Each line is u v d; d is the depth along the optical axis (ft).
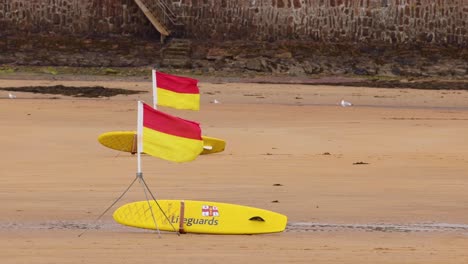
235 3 542.16
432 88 460.55
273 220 141.79
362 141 259.80
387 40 542.98
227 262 121.60
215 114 336.49
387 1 540.52
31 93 397.39
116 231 140.56
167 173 196.24
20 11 535.60
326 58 529.45
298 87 447.01
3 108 336.49
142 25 538.47
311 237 138.62
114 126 288.92
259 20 541.75
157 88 188.65
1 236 136.77
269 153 231.09
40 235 137.39
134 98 392.47
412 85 472.85
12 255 124.36
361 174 200.03
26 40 528.63
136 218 139.85
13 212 155.02
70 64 514.68
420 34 543.80
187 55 524.93
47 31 536.42
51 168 203.92
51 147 238.07
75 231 140.56
